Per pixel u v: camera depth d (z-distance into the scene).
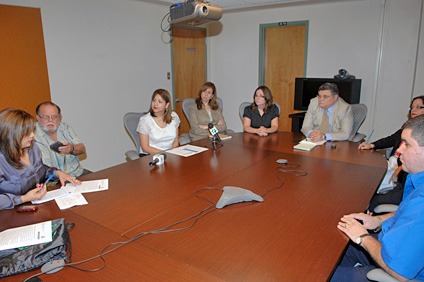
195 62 5.46
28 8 3.16
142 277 0.98
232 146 2.70
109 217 1.39
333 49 4.57
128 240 1.20
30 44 3.22
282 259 1.07
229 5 4.41
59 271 1.02
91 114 3.90
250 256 1.09
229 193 1.55
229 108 5.78
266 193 1.64
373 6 4.17
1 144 1.58
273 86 5.24
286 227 1.29
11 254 1.07
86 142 3.89
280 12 4.88
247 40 5.28
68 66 3.57
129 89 4.34
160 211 1.45
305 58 4.81
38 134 2.36
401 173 2.17
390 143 2.58
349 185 1.75
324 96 2.84
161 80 4.83
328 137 2.84
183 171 2.02
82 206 1.51
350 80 4.18
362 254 1.59
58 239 1.14
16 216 1.42
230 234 1.23
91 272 1.01
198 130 3.55
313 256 1.09
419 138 1.13
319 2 4.44
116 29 4.04
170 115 2.89
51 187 1.76
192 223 1.33
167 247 1.15
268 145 2.72
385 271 1.09
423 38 3.90
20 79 3.20
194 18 2.63
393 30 4.09
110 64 4.03
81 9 3.61
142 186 1.76
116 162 4.30
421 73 3.97
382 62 4.24
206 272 1.00
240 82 5.53
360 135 3.30
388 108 4.32
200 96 3.61
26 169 1.70
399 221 1.08
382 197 2.10
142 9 4.34
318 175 1.92
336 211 1.43
